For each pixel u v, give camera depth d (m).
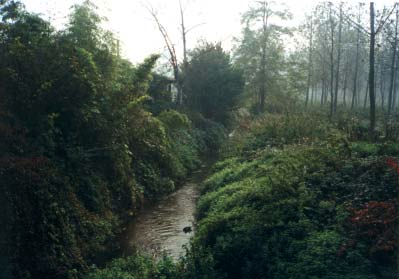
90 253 9.80
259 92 40.81
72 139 11.49
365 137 14.94
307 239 7.80
